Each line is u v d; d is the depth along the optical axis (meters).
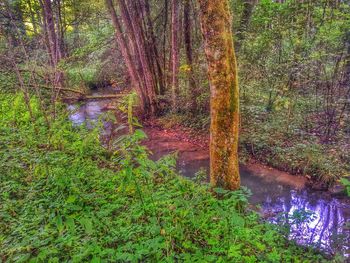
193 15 10.14
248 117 8.30
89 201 4.36
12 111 8.88
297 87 8.24
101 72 17.33
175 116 10.34
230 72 4.11
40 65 11.16
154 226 3.55
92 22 18.34
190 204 4.00
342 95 7.80
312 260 3.83
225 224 3.85
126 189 4.41
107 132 9.23
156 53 11.45
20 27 12.23
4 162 5.57
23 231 3.65
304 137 7.50
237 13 9.01
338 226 4.88
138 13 10.60
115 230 3.70
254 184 6.40
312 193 6.01
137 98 11.05
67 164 5.58
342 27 7.29
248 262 3.35
